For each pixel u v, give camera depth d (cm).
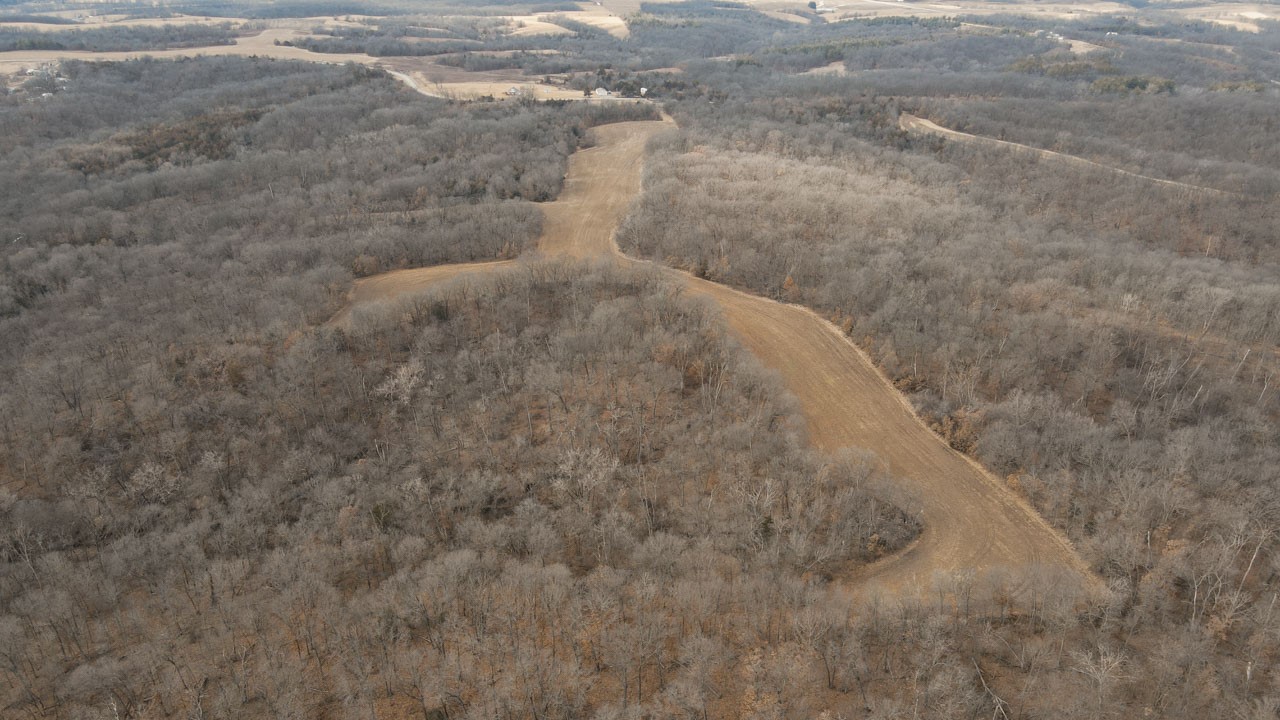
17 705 6462
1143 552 7681
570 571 7475
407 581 7256
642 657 6444
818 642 6525
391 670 6500
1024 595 7212
